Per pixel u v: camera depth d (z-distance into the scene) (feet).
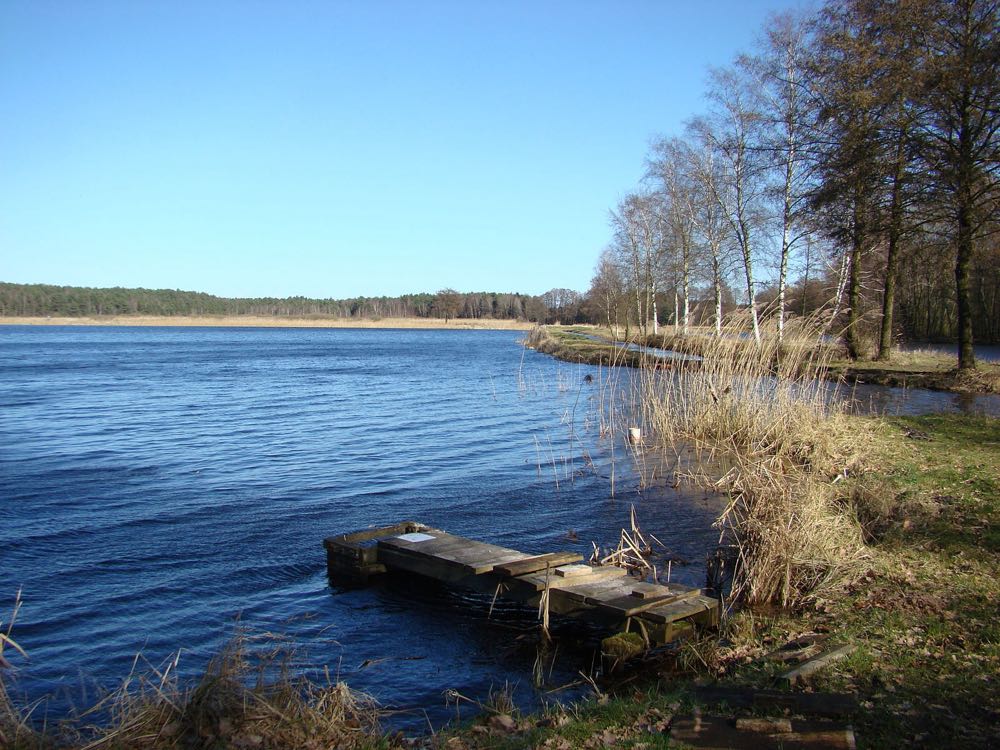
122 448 61.00
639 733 16.11
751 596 25.93
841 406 55.62
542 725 17.69
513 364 159.33
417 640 24.85
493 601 26.78
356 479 49.57
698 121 118.73
